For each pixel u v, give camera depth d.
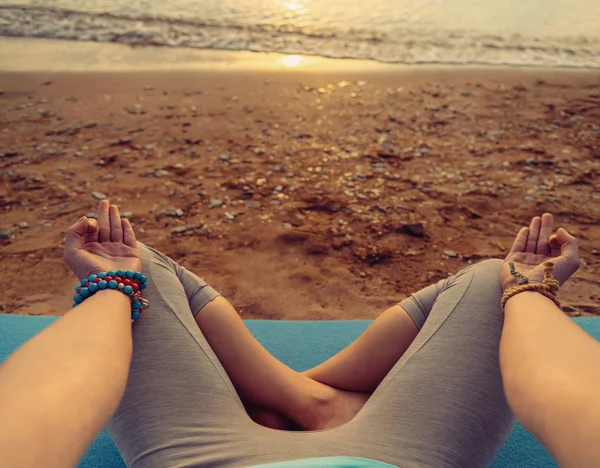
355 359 1.79
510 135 5.91
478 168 5.22
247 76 7.32
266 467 1.09
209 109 6.25
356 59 8.17
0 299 3.46
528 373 1.15
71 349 1.13
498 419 1.38
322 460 1.10
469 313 1.53
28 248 3.95
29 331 2.55
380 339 1.76
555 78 7.63
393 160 5.32
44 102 6.24
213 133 5.69
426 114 6.38
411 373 1.44
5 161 5.02
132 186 4.71
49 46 8.00
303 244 4.06
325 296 3.57
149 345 1.45
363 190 4.77
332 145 5.56
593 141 5.80
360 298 3.56
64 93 6.50
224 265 3.81
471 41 9.09
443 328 1.53
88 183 4.74
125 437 1.34
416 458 1.25
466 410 1.35
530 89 7.21
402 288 3.66
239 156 5.26
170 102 6.39
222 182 4.82
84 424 0.97
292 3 10.43
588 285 3.77
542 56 8.54
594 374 1.05
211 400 1.38
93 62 7.54
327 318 3.37
